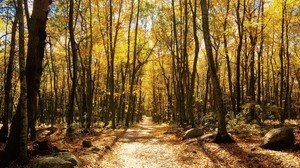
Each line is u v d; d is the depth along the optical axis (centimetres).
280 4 2611
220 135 1688
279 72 4284
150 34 4081
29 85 1256
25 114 1143
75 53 2461
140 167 1360
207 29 1700
